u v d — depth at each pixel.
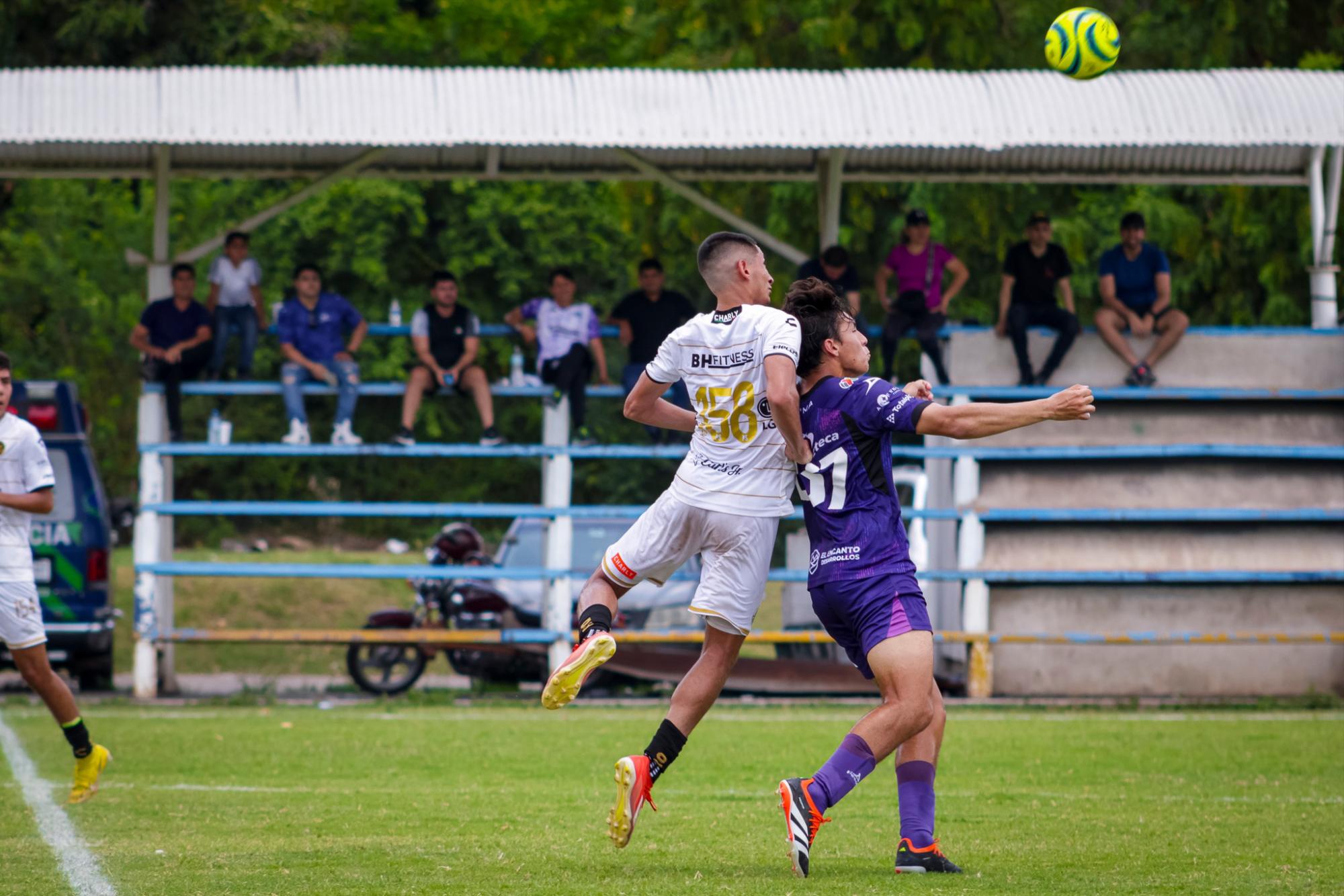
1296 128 52.16
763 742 39.53
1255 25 80.69
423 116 50.62
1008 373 54.66
